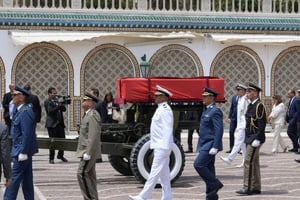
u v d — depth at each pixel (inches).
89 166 690.2
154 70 1636.3
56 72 1589.6
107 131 890.7
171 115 693.9
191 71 1662.2
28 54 1568.7
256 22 1684.3
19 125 658.8
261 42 1643.7
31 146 660.7
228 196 772.0
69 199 751.1
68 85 1578.5
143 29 1617.9
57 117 1113.4
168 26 1630.2
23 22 1549.0
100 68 1610.5
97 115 697.6
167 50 1624.0
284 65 1713.8
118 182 883.4
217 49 1657.2
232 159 1013.8
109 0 1656.0
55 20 1566.2
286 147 1274.6
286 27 1705.2
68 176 941.8
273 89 1692.9
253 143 776.3
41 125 1589.6
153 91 868.0
